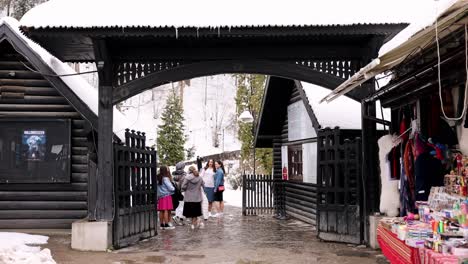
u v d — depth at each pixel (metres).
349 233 10.18
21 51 10.87
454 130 7.56
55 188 11.82
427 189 7.56
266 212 17.53
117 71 9.85
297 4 8.77
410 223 6.68
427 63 7.07
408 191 8.23
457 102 7.27
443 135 7.72
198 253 9.35
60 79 10.87
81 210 11.80
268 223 14.57
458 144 7.34
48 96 11.89
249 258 8.82
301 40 9.68
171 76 9.80
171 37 9.14
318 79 9.94
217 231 12.76
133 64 9.87
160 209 13.12
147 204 11.47
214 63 9.83
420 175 7.60
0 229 11.66
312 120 12.45
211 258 8.84
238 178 31.25
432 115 7.83
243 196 17.22
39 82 11.89
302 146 14.62
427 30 5.08
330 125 11.83
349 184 10.24
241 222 14.86
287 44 9.87
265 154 24.00
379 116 12.27
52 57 11.71
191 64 9.81
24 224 11.73
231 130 66.75
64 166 11.69
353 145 10.15
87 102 11.38
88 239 9.40
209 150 57.69
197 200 13.31
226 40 9.56
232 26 8.59
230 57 9.84
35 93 11.87
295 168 15.60
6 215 11.72
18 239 10.19
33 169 11.66
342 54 9.89
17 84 11.83
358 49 9.91
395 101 8.99
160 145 32.09
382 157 9.23
